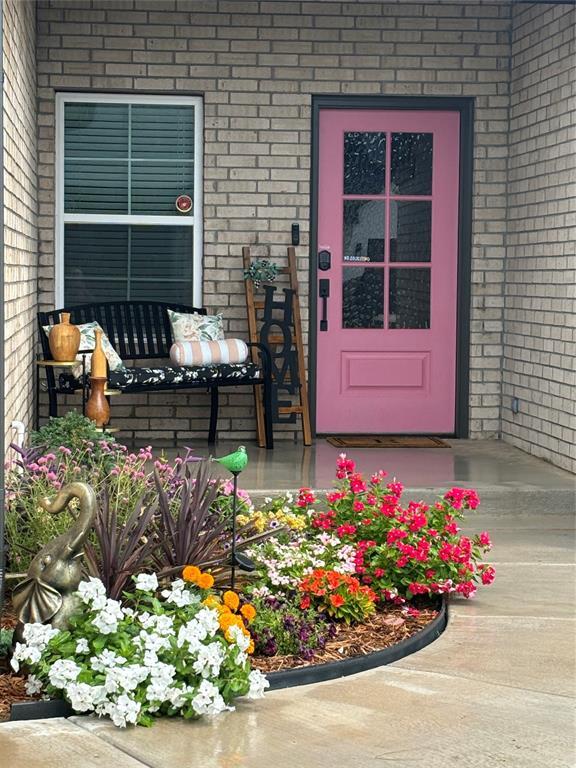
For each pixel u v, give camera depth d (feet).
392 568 13.14
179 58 24.03
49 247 23.90
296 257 24.41
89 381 21.50
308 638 11.26
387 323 24.85
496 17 24.38
